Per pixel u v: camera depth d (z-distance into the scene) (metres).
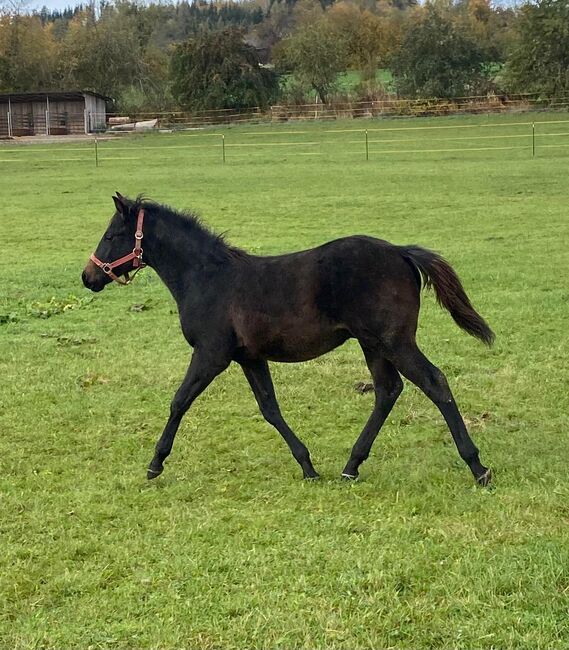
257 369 6.05
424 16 56.81
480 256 14.80
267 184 27.12
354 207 21.81
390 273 5.43
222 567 4.62
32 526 5.28
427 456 6.32
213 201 23.61
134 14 72.06
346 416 7.43
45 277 14.40
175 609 4.20
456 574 4.38
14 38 64.81
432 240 16.78
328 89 55.41
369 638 3.88
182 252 6.03
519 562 4.45
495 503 5.29
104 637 3.99
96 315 11.77
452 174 27.70
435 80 51.91
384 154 34.94
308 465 5.99
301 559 4.66
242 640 3.93
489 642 3.81
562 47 48.59
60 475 6.23
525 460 6.12
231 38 56.09
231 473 6.20
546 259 14.39
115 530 5.20
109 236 6.30
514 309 10.98
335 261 5.47
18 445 6.84
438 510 5.29
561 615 3.99
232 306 5.76
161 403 7.88
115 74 65.56
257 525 5.14
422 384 5.47
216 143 42.34
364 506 5.41
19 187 28.34
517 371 8.48
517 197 22.48
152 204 6.25
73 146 43.75
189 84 56.38
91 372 8.86
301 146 39.44
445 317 10.88
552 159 30.42
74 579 4.54
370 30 67.12
